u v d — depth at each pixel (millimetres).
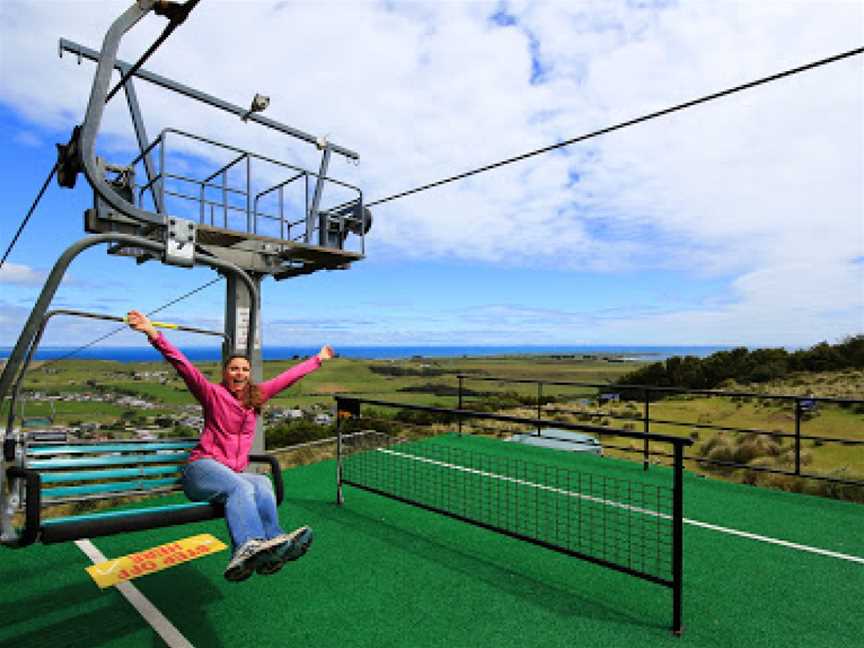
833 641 3074
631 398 24844
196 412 10664
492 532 4840
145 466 3453
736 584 3840
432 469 7312
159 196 5180
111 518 2506
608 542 4621
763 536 4816
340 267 7039
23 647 2979
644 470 7262
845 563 4227
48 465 3059
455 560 4215
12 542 2385
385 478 6797
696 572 4039
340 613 3369
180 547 4445
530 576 3936
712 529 4980
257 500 2848
